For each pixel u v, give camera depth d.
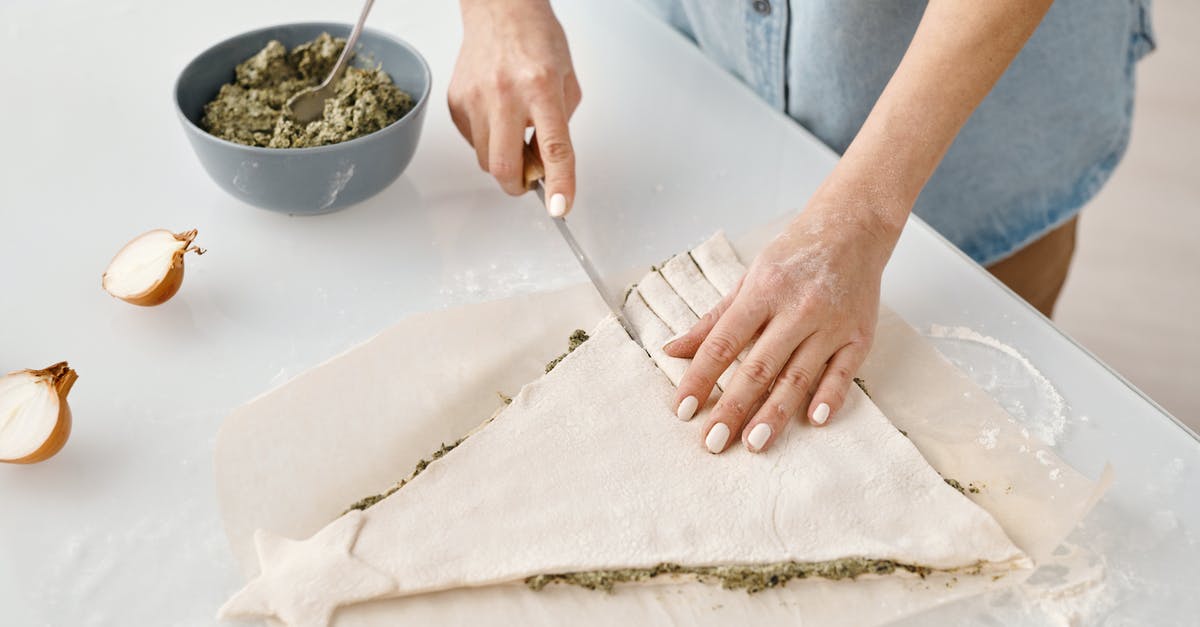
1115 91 1.36
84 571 0.86
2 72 1.40
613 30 1.48
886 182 1.01
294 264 1.14
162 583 0.85
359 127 1.14
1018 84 1.30
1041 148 1.37
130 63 1.43
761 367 0.95
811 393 0.99
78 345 1.04
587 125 1.32
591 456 0.93
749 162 1.26
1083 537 0.88
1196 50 2.94
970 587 0.86
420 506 0.89
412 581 0.84
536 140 1.18
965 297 1.09
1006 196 1.41
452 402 1.00
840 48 1.23
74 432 0.96
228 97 1.17
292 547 0.87
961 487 0.92
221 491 0.92
